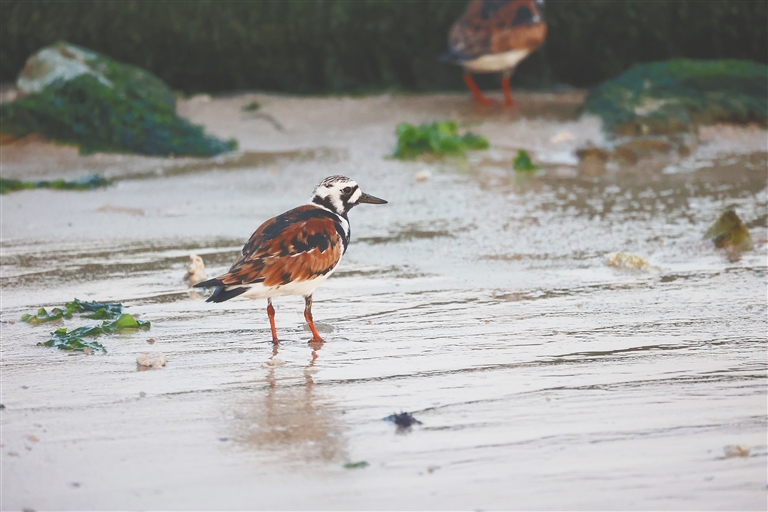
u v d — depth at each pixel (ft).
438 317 35.73
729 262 42.50
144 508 21.94
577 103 75.92
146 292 39.14
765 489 22.59
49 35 76.43
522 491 22.58
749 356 31.24
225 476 23.39
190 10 77.46
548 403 27.66
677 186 57.06
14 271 41.63
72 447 25.00
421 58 80.89
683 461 23.99
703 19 78.89
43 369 30.78
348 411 27.35
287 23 78.64
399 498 22.30
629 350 31.96
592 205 52.95
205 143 66.54
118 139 66.23
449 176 60.23
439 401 27.96
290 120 73.31
